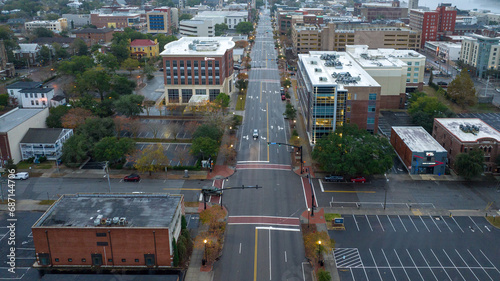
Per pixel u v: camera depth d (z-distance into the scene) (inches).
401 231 3639.3
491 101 7519.7
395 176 4697.3
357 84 5251.0
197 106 6432.1
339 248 3408.0
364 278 3056.1
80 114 5787.4
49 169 4864.7
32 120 5354.3
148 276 2876.5
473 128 4923.7
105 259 3152.1
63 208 3353.8
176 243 3213.6
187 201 4151.1
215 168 4901.6
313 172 4793.3
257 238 3555.6
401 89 7219.5
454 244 3457.2
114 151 4697.3
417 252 3356.3
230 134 5999.0
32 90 6860.2
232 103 7539.4
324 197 4234.7
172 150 5364.2
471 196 4229.8
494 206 4040.4
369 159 4429.1
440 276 3073.3
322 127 5177.2
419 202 4119.1
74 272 3105.3
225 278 3065.9
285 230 3671.3
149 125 6018.7
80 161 5007.4
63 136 5221.5
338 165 4365.2
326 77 5349.4
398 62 7239.2
